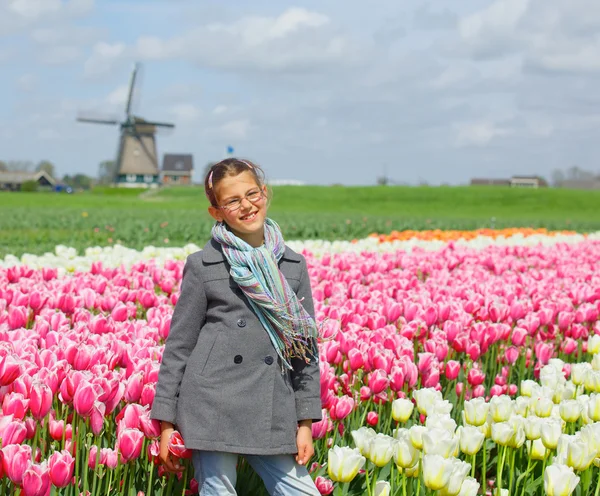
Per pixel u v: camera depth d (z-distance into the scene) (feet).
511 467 12.82
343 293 24.31
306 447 11.21
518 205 238.89
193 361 11.03
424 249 46.80
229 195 11.07
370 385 14.92
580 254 44.96
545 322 21.70
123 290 22.06
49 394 11.19
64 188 413.80
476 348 18.07
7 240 69.10
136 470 12.73
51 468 10.20
